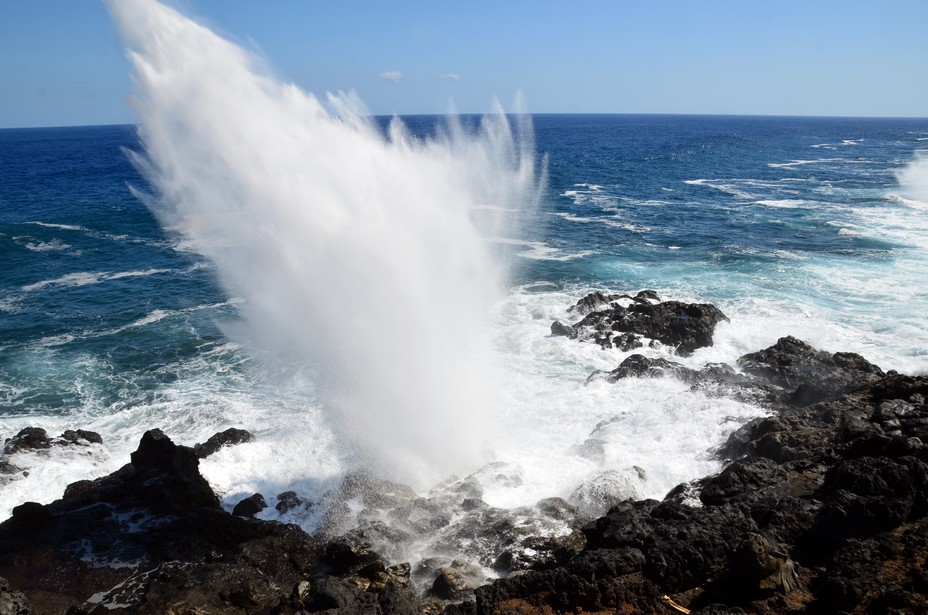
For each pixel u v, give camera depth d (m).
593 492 15.03
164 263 41.41
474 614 11.17
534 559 12.84
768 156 121.56
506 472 16.39
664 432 18.05
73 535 14.18
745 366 23.05
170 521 14.59
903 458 12.60
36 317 31.47
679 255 41.31
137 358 26.47
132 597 12.65
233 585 12.82
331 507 15.23
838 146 151.25
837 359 22.45
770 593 10.80
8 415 21.98
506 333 27.30
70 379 24.69
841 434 15.35
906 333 26.53
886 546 11.14
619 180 83.31
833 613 10.07
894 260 38.00
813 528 12.14
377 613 11.39
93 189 75.69
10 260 42.03
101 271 39.69
